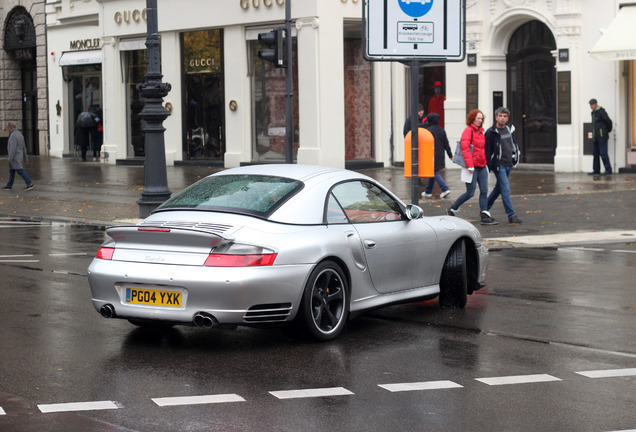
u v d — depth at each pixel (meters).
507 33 31.45
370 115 33.06
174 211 9.56
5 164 40.09
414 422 6.81
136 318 9.11
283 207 9.38
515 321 10.47
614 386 7.79
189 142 35.81
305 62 31.36
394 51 15.04
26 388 7.73
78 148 42.25
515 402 7.33
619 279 13.16
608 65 28.64
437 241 10.84
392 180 28.38
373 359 8.72
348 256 9.63
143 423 6.80
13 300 11.64
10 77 47.47
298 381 7.94
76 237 18.34
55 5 43.03
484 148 19.11
